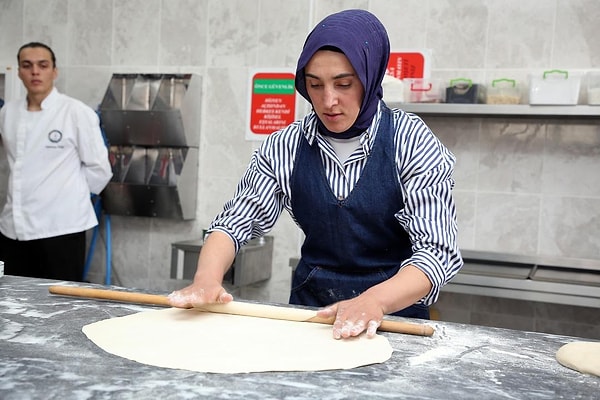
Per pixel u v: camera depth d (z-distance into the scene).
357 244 1.61
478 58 3.06
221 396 0.90
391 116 1.59
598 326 2.96
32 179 3.30
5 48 3.83
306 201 1.62
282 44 3.38
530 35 2.98
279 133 1.69
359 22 1.43
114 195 3.52
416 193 1.48
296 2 3.35
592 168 2.94
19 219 3.32
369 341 1.21
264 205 1.65
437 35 3.12
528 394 0.96
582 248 2.97
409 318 1.47
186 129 3.39
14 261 3.41
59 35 3.74
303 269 1.72
